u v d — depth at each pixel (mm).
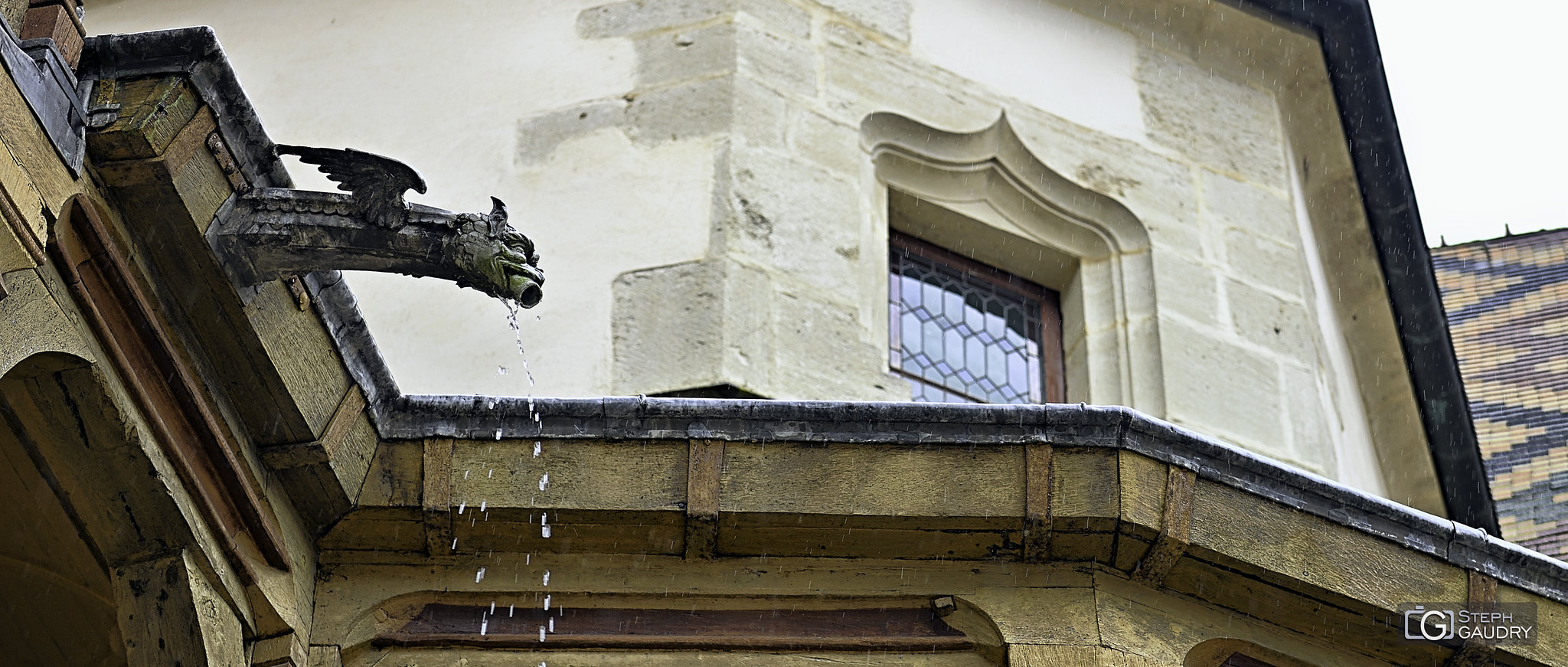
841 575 6691
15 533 6414
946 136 8953
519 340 7793
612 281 7895
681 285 7809
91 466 5750
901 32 9203
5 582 6625
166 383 5820
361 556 6605
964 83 9219
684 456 6555
